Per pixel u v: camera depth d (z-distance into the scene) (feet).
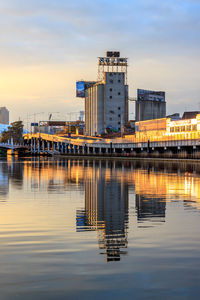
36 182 122.11
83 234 44.11
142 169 209.87
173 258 34.42
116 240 41.14
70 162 357.41
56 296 26.45
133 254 35.68
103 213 59.47
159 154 393.91
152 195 84.89
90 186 107.76
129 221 52.54
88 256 35.09
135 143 430.20
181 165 262.06
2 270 31.37
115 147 485.97
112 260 33.88
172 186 106.73
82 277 29.81
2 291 27.27
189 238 41.91
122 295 26.61
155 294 26.73
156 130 430.20
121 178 139.85
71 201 74.49
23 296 26.45
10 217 55.67
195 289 27.58
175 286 28.09
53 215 57.52
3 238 42.06
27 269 31.60
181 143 341.82
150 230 46.32
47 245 39.01
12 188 101.86
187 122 366.02
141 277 29.81
